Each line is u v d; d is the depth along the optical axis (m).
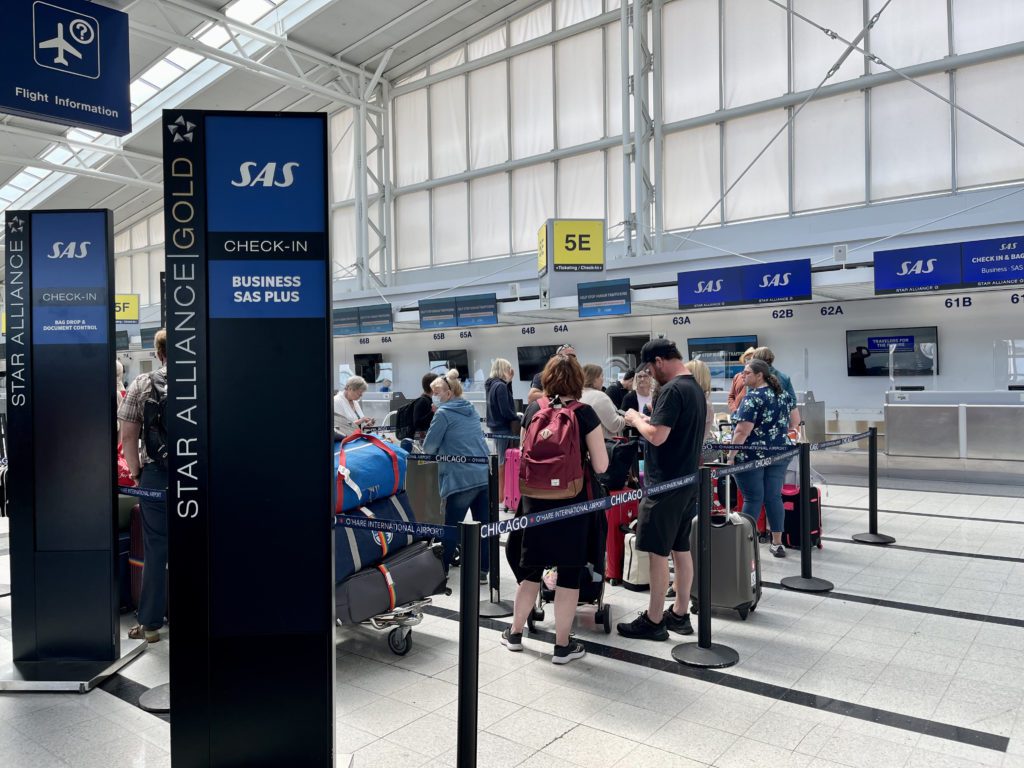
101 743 2.86
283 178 2.36
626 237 14.38
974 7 12.08
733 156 14.52
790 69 13.79
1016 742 2.76
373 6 15.67
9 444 3.51
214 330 2.35
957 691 3.20
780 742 2.79
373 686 3.38
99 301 3.44
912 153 12.67
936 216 12.25
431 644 3.94
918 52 12.57
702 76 14.84
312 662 2.39
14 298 3.46
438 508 5.83
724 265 12.80
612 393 7.88
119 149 19.50
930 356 11.12
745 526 4.19
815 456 9.78
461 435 5.02
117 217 26.00
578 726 2.93
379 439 4.20
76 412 3.49
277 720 2.39
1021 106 11.72
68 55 5.40
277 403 2.38
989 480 8.67
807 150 13.70
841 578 4.93
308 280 2.38
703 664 3.50
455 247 18.91
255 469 2.37
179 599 2.36
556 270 12.92
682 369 3.87
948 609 4.27
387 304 15.65
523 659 3.65
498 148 17.95
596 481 3.74
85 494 3.51
